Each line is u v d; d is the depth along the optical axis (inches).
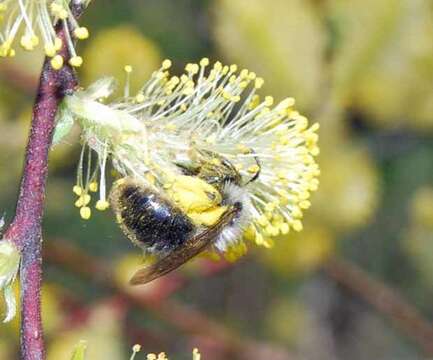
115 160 5.0
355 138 6.7
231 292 9.0
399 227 8.8
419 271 8.6
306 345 8.7
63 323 6.6
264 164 5.1
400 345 9.4
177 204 4.9
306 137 5.1
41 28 4.6
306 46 6.2
